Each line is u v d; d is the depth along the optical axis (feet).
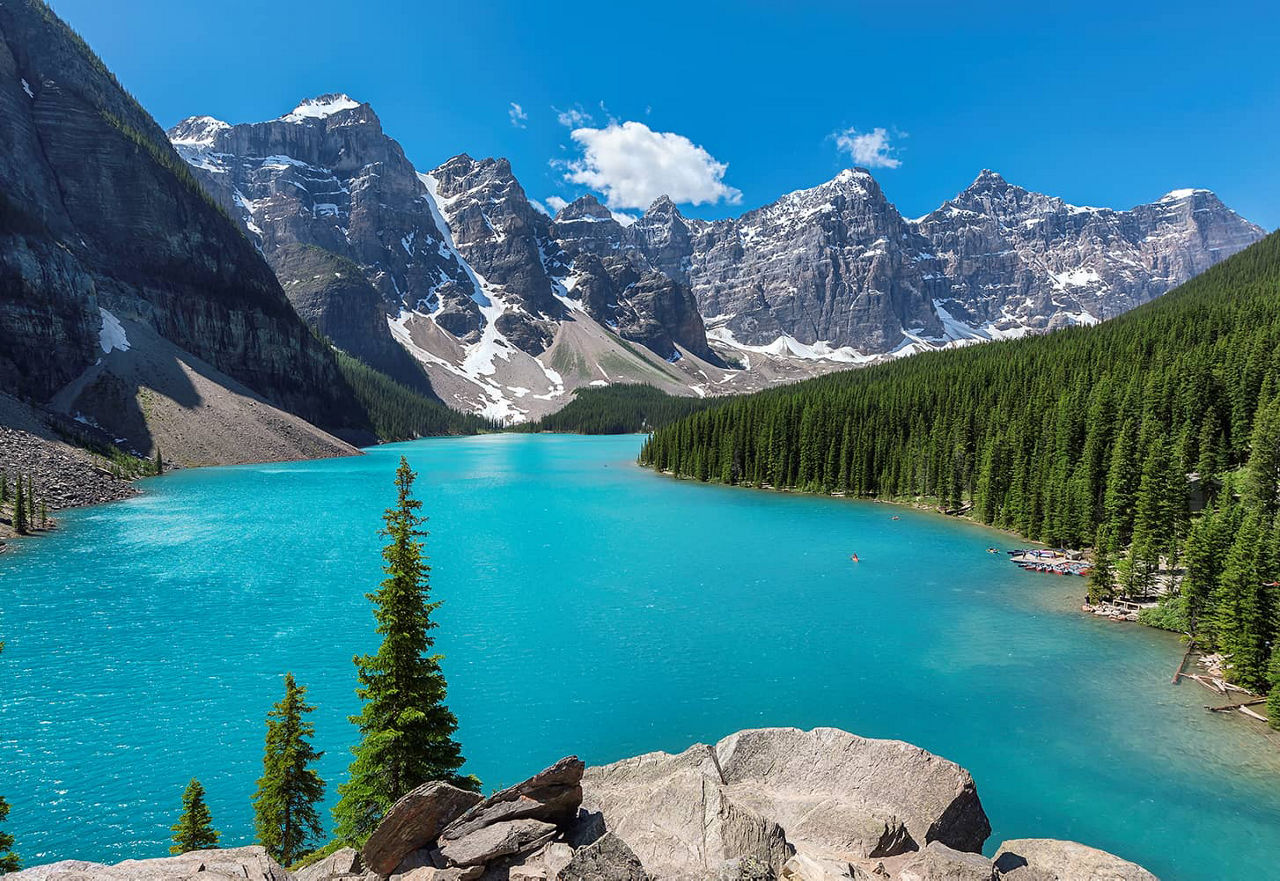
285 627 173.17
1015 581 230.48
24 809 97.91
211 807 98.89
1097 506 282.97
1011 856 47.11
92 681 140.56
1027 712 131.13
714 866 40.78
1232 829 95.76
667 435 637.71
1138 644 168.86
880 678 147.43
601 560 260.42
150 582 213.66
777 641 169.99
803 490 483.92
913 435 458.50
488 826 45.44
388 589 79.36
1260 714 129.90
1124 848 91.81
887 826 45.62
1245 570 142.92
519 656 159.33
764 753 57.72
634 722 127.13
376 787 77.36
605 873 37.65
